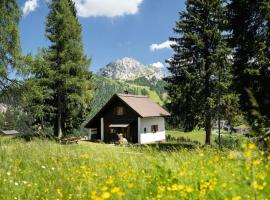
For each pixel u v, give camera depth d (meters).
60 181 5.98
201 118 35.00
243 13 23.23
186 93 34.81
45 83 39.44
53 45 41.47
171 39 36.31
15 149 9.50
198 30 35.94
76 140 27.31
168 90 36.44
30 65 30.33
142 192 4.33
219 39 34.62
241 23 23.33
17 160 8.01
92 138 47.28
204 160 6.11
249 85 22.02
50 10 41.53
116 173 6.20
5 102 30.23
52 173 6.77
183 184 4.26
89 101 42.75
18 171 7.09
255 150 4.77
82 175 6.11
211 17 35.44
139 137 44.97
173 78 35.97
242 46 22.98
